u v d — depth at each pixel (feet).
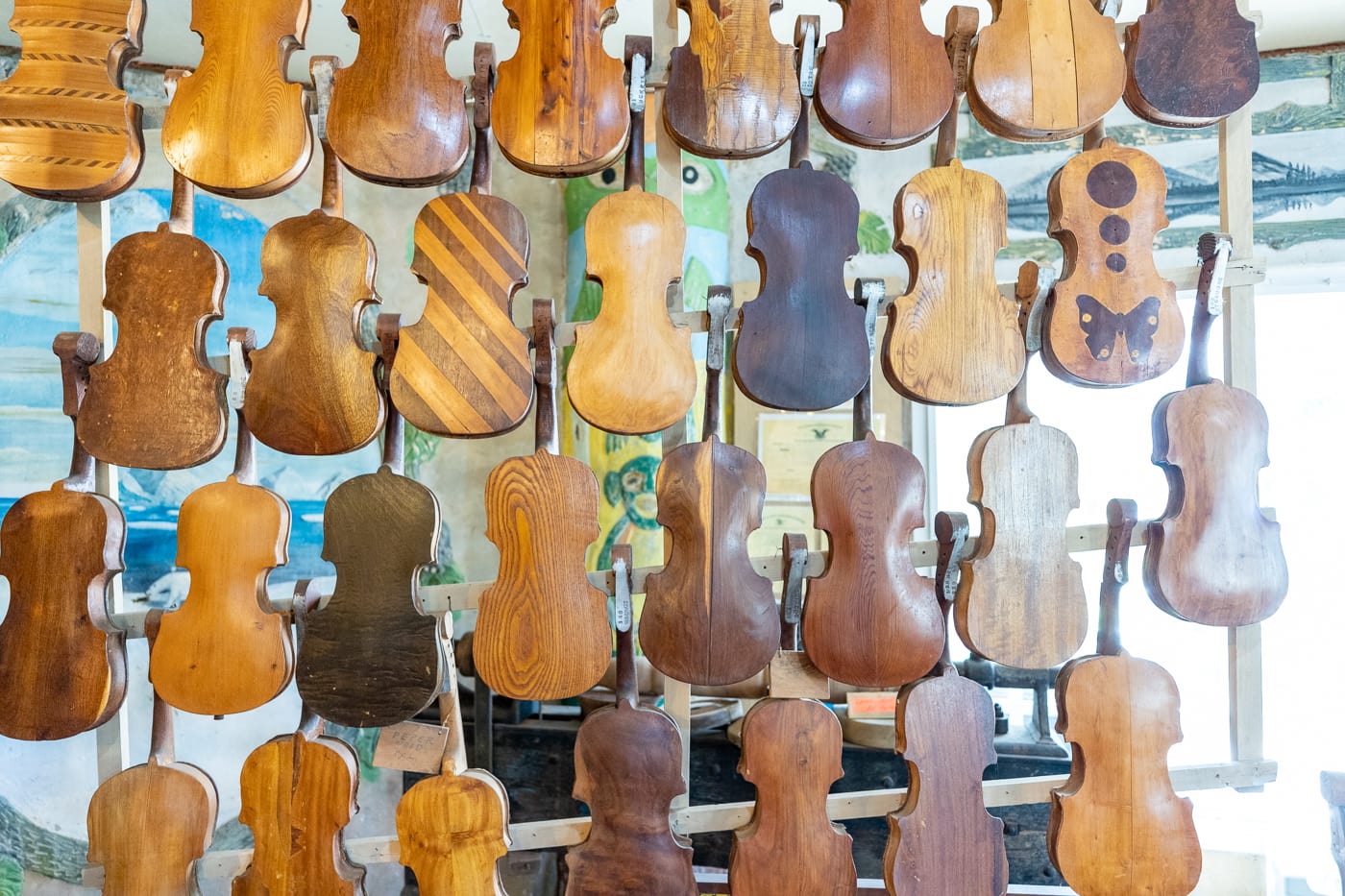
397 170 5.06
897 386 5.15
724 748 7.91
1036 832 7.50
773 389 5.00
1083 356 5.14
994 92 5.20
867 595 5.06
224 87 5.08
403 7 5.11
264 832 5.11
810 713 5.15
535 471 5.05
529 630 5.01
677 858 5.08
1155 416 5.32
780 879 5.08
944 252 5.15
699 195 8.87
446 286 5.08
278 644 5.02
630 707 5.14
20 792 8.29
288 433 5.02
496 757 8.20
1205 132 8.82
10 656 4.99
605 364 5.00
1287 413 8.96
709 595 5.02
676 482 5.06
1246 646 5.44
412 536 5.01
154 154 8.75
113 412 5.02
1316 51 8.59
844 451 5.09
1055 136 5.41
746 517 5.11
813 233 5.09
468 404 5.01
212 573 5.04
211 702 4.98
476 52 5.14
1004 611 5.09
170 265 5.09
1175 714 5.24
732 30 5.13
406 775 9.12
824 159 9.41
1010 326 5.16
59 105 5.10
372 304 5.24
